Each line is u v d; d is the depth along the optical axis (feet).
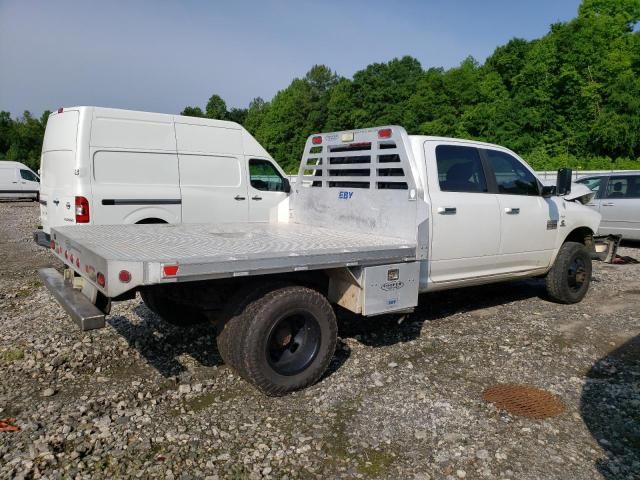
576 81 125.18
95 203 24.67
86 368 14.69
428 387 13.62
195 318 16.99
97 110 25.13
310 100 229.45
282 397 13.02
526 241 19.72
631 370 14.85
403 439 11.11
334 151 19.17
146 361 15.25
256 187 30.81
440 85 166.30
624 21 135.64
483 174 18.57
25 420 11.73
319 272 14.58
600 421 11.93
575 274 21.84
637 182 37.14
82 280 13.14
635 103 118.42
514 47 152.76
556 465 10.25
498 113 134.21
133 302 20.92
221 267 11.29
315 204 19.72
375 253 14.03
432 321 19.22
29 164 225.15
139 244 13.19
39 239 26.84
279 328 12.95
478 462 10.32
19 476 9.60
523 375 14.44
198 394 13.19
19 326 18.16
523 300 22.49
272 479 9.73
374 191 16.90
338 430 11.46
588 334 17.88
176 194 27.37
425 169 16.57
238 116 302.25
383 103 188.24
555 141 129.39
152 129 26.71
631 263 31.83
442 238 16.80
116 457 10.32
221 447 10.75
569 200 23.48
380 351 16.14
